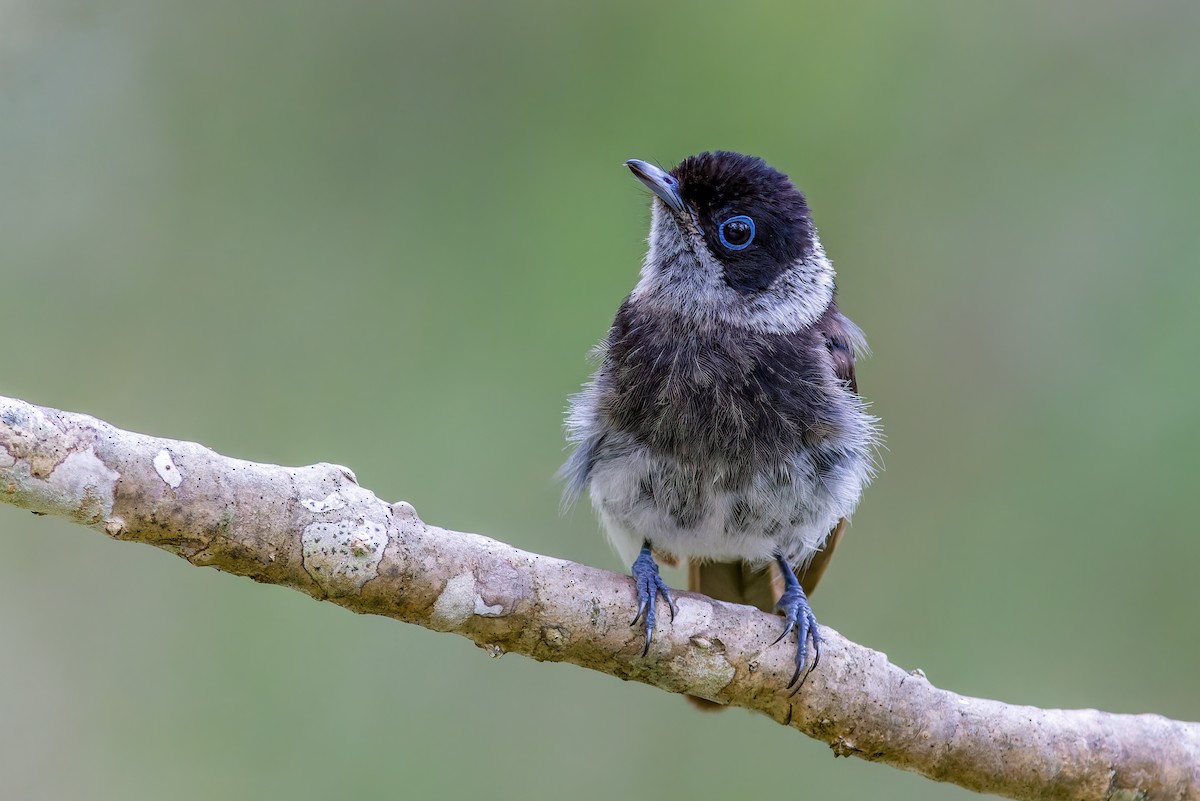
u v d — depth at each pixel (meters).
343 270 13.37
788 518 8.73
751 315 8.90
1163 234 13.70
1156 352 13.34
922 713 7.79
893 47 14.17
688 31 14.05
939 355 13.82
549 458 12.96
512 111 13.88
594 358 9.41
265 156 13.47
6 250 12.79
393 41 13.77
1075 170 14.04
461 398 13.07
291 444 12.79
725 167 9.14
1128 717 8.20
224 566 6.41
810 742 11.96
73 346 12.72
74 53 13.32
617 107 13.80
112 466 6.05
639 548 9.09
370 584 6.62
